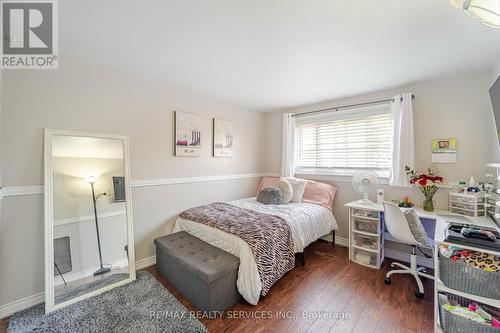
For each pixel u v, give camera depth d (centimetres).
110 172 223
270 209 279
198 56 199
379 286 212
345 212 320
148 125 256
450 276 138
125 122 238
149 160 258
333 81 256
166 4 131
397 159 260
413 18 142
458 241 137
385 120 287
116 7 133
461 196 215
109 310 175
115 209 223
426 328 158
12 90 174
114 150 227
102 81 221
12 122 174
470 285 131
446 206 241
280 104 360
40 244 188
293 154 371
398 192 273
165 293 198
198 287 175
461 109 233
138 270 244
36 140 185
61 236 190
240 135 375
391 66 215
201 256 192
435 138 247
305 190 337
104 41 173
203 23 150
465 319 125
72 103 203
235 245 194
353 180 277
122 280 215
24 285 179
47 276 177
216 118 332
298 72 231
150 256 259
